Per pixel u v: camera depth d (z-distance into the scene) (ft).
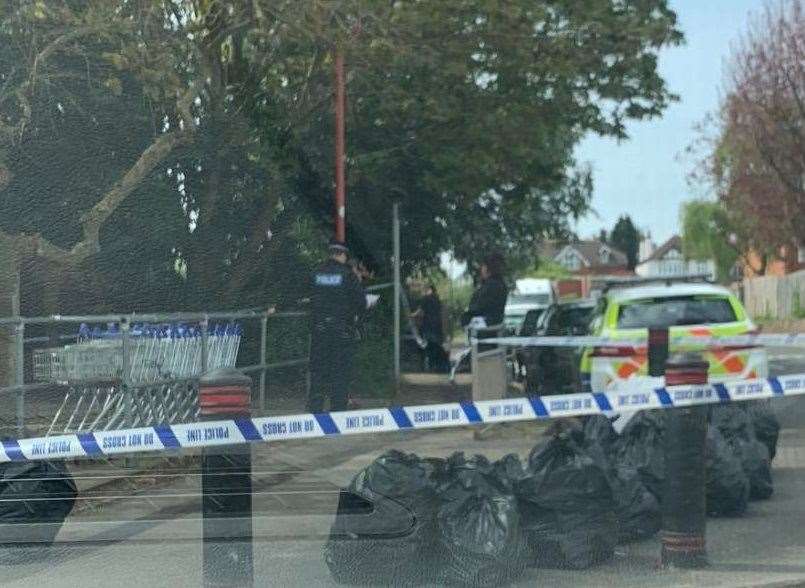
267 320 23.75
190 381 23.31
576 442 20.57
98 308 23.77
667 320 28.02
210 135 24.31
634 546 20.13
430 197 26.84
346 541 18.16
